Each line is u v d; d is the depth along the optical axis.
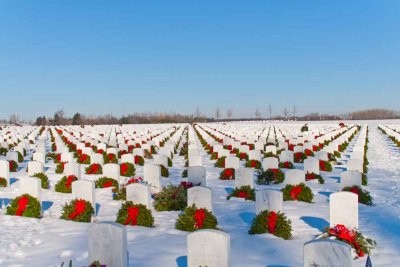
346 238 8.55
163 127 75.00
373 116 144.38
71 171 16.72
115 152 24.72
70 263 7.14
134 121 115.50
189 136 42.84
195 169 15.20
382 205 13.59
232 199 14.23
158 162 19.81
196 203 10.94
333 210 9.75
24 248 9.02
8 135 42.03
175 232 10.20
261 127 71.38
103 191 15.51
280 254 8.60
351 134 45.50
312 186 16.70
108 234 7.42
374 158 27.83
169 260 8.18
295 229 10.54
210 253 6.95
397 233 10.14
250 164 21.61
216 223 10.50
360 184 14.19
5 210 12.31
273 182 17.42
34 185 11.92
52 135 48.56
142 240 9.51
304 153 25.72
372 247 8.81
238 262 8.12
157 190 14.45
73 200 11.70
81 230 10.38
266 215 10.13
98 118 117.50
